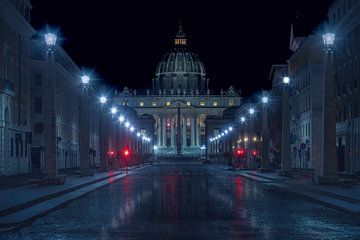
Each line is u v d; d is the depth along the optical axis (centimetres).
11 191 3766
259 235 1873
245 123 12900
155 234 1909
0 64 6294
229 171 9562
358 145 6462
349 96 6825
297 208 2847
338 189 3884
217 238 1811
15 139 6956
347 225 2141
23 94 7512
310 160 9238
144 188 4666
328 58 4291
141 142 19400
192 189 4500
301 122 10131
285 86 6234
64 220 2334
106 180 5956
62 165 10725
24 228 2080
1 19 6294
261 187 4775
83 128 6500
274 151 10575
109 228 2070
